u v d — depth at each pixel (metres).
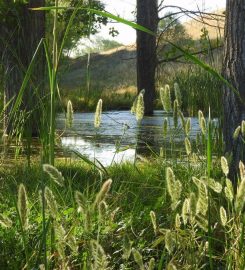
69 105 2.49
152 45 16.75
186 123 2.91
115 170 5.69
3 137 5.00
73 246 2.08
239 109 4.58
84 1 2.85
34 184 4.73
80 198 1.82
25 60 8.09
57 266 2.74
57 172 1.80
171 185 2.09
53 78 2.62
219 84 5.23
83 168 6.11
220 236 3.33
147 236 3.48
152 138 10.17
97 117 2.48
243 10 4.59
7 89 9.09
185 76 15.08
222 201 3.65
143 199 4.18
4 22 8.20
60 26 3.56
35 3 8.49
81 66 30.89
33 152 7.35
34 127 8.66
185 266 2.46
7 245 3.25
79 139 10.46
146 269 3.07
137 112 2.55
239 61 4.61
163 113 16.91
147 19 16.53
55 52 2.63
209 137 2.42
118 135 11.10
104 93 21.98
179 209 3.56
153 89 16.83
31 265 2.84
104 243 3.04
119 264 3.13
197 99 10.06
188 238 2.49
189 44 15.96
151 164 5.95
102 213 1.86
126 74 31.02
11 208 3.95
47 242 2.92
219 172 4.71
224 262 3.19
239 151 4.52
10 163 6.09
